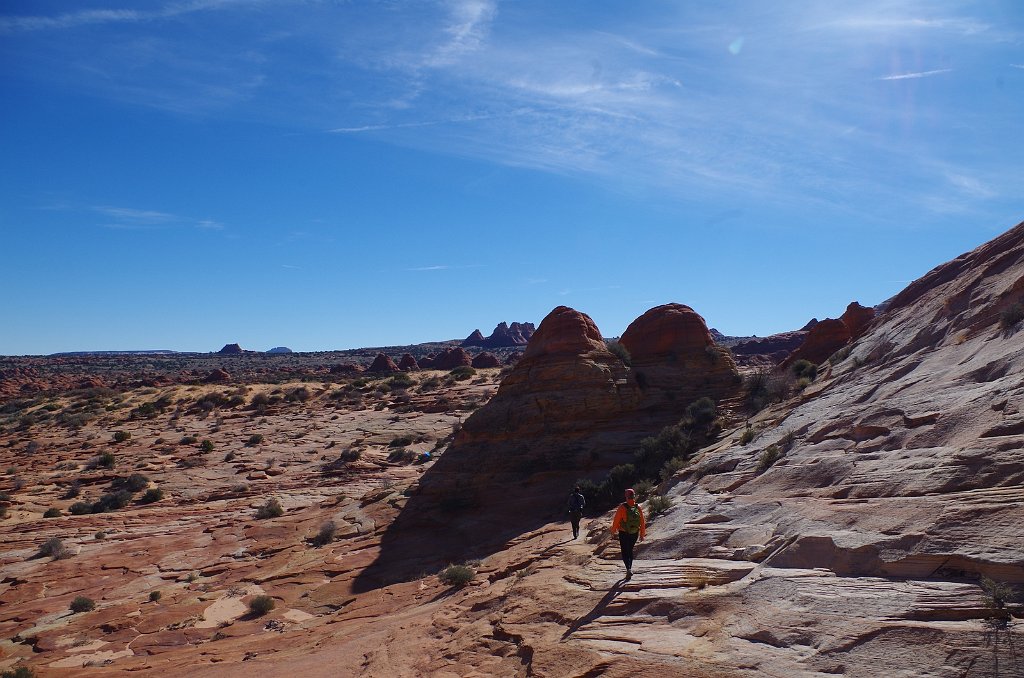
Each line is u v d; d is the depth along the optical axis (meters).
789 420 17.44
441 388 79.69
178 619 22.55
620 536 11.55
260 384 93.69
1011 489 8.17
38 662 19.77
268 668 14.05
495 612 12.68
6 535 37.75
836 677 6.71
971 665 6.16
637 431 31.09
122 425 71.94
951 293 17.19
